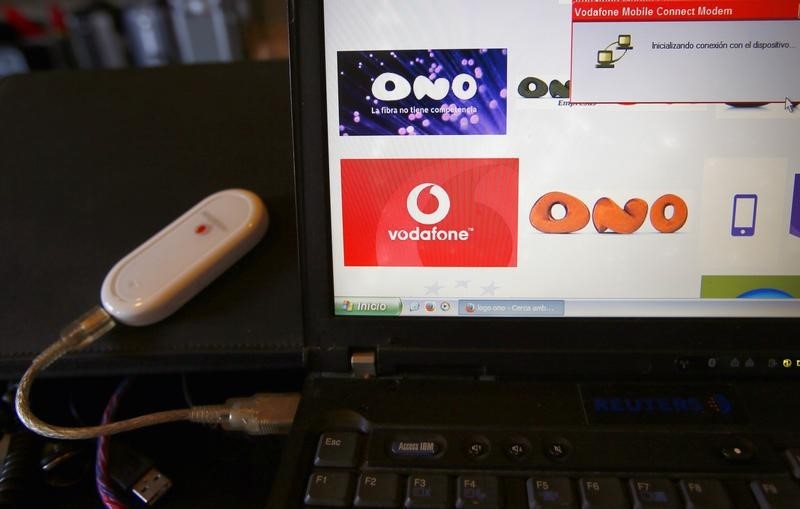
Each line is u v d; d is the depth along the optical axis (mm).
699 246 458
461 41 446
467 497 382
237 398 493
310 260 461
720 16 440
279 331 505
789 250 456
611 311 464
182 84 632
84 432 440
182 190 575
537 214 459
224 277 529
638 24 443
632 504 380
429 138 453
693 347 458
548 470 400
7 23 1227
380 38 445
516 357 462
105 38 1266
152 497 448
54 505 452
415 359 465
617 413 438
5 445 476
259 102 617
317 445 420
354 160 455
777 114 446
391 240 462
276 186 576
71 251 545
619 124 450
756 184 452
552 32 445
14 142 600
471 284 465
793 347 456
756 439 418
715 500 377
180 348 499
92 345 496
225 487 460
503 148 454
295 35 440
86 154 593
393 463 405
